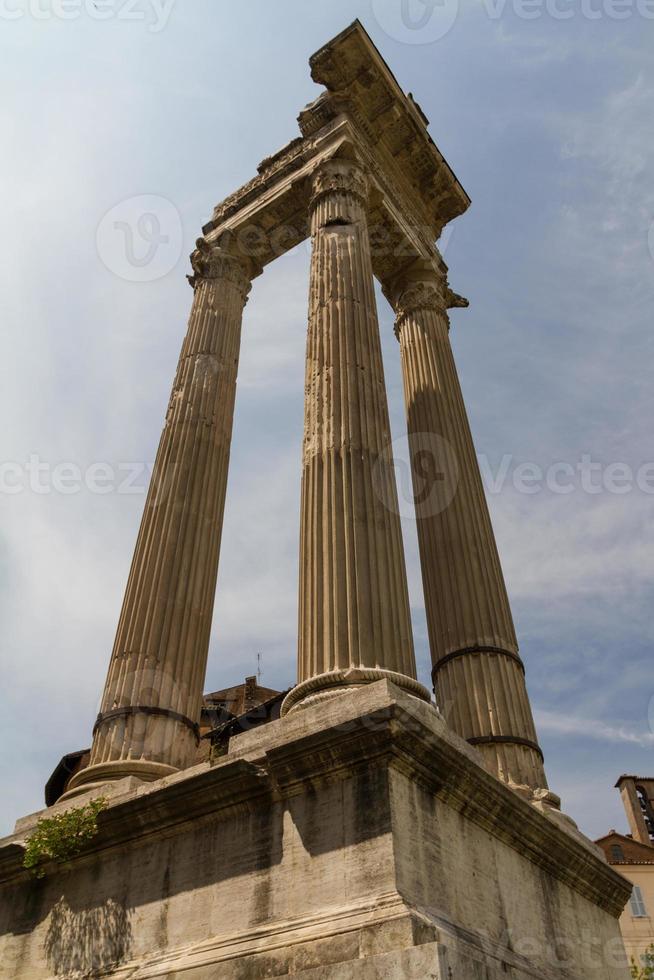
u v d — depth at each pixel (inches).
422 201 738.2
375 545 380.2
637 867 1446.9
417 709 303.3
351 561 369.7
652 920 1381.6
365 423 433.4
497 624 482.3
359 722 283.0
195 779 319.3
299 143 702.5
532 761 421.4
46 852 349.1
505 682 452.8
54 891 359.9
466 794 307.3
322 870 268.1
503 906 303.1
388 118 674.2
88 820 346.3
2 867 384.5
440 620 496.7
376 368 472.4
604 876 403.5
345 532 381.1
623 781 2017.7
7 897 379.2
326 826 278.5
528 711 452.1
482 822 319.3
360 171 619.8
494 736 423.5
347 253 536.4
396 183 698.8
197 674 459.2
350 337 478.6
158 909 309.7
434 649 493.0
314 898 263.7
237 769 305.9
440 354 635.5
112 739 405.7
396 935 229.5
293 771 296.2
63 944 333.4
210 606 502.6
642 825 1919.3
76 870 358.3
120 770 386.3
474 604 489.1
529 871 346.0
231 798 313.1
